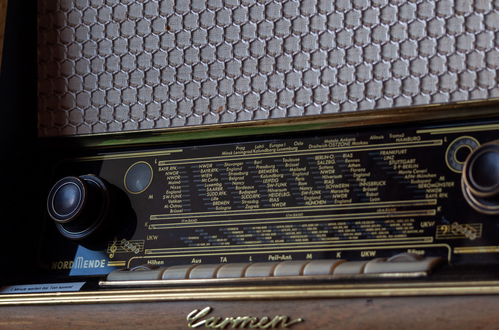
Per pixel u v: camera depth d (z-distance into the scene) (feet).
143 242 4.24
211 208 4.17
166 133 4.33
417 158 3.89
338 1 4.10
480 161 3.62
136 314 3.78
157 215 4.26
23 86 4.56
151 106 4.37
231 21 4.27
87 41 4.51
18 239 4.46
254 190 4.12
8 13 4.47
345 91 4.05
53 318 3.95
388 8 4.02
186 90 4.32
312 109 4.09
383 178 3.92
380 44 4.02
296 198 4.03
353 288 3.44
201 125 4.26
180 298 3.70
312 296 3.48
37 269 4.41
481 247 3.64
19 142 4.50
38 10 4.61
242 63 4.23
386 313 3.37
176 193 4.26
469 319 3.24
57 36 4.57
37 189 4.55
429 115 3.90
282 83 4.16
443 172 3.83
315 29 4.13
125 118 4.41
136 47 4.42
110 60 4.46
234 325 3.59
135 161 4.40
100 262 4.29
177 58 4.35
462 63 3.88
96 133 4.44
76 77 4.51
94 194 4.26
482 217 3.68
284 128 4.13
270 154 4.15
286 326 3.51
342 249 3.88
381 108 3.98
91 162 4.49
